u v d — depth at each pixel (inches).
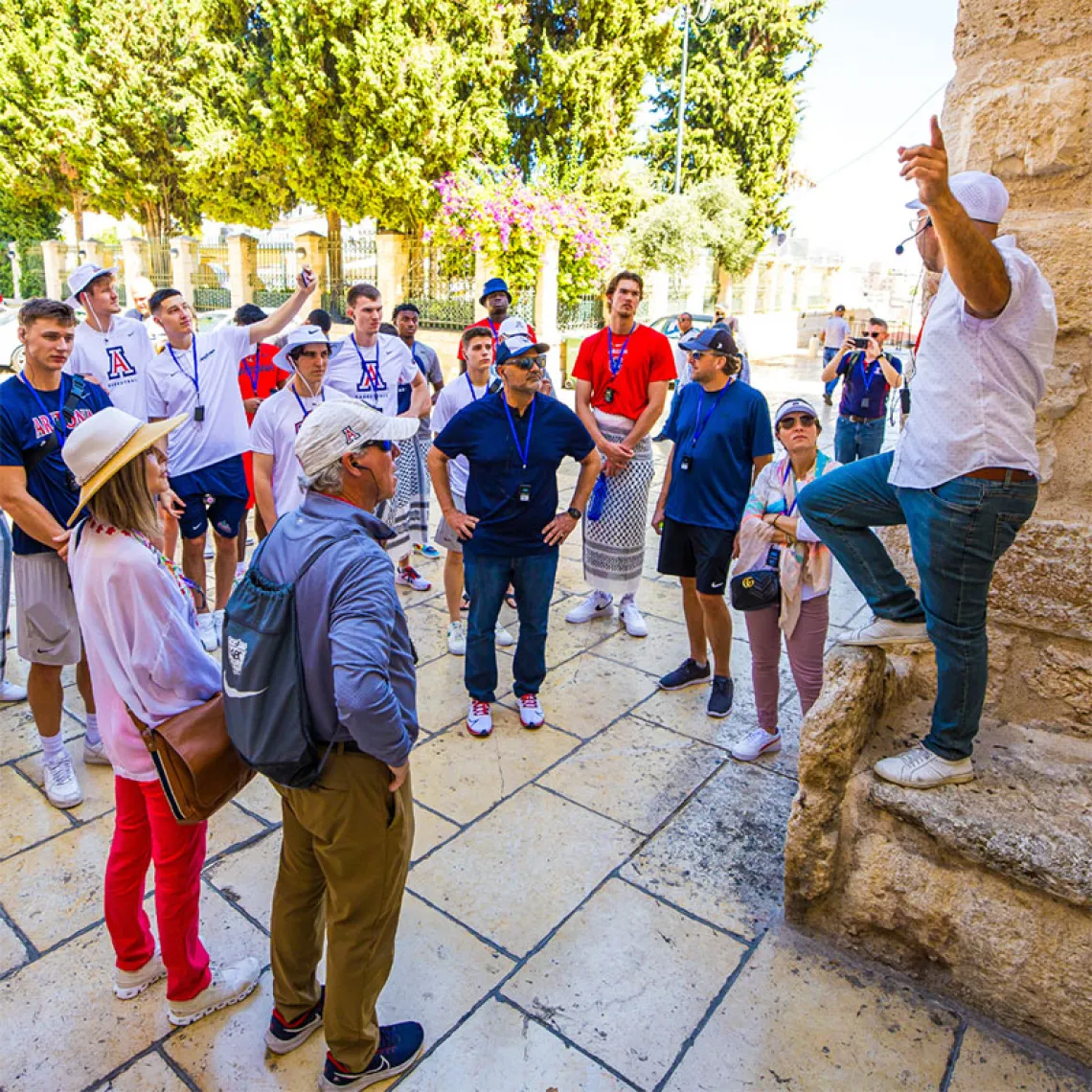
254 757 72.5
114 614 78.3
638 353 184.9
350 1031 80.8
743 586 139.3
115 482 78.7
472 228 547.2
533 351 137.7
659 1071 87.6
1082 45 101.1
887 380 316.8
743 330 1044.5
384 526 79.0
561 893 113.6
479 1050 89.7
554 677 178.2
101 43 707.4
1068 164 103.3
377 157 572.1
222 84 628.1
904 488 94.0
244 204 697.0
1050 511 109.0
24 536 122.0
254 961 99.3
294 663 70.2
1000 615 111.9
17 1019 92.6
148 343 184.7
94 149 737.0
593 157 690.2
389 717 68.6
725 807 134.0
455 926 107.0
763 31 994.1
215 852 121.5
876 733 111.3
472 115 587.8
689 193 933.8
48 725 129.5
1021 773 101.2
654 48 684.7
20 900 110.8
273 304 676.7
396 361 192.9
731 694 162.6
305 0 530.6
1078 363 105.0
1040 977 90.6
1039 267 105.7
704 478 151.9
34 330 124.2
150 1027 92.3
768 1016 94.7
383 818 75.2
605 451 188.2
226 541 192.2
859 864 101.6
